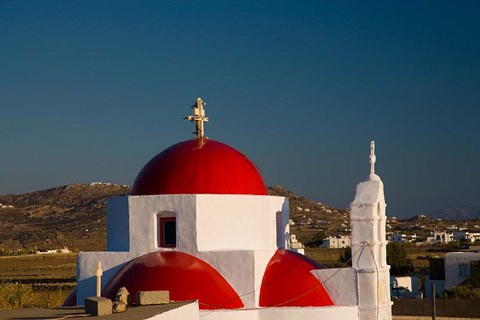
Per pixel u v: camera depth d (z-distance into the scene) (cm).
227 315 3209
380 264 3531
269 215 3641
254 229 3575
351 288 3447
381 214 3584
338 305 3447
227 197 3525
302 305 3397
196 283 3322
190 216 3478
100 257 3603
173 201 3506
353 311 3406
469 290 7812
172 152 3734
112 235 3703
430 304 7138
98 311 2483
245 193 3631
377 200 3503
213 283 3341
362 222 3484
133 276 3369
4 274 14188
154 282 3316
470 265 8688
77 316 2475
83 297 3603
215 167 3638
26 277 13150
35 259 19525
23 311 2752
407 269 11888
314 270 3528
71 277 12988
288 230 3941
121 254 3572
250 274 3372
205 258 3434
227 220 3522
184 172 3616
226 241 3512
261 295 3422
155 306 2759
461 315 7044
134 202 3572
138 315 2456
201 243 3469
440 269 9169
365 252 3469
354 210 3497
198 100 3953
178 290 3288
